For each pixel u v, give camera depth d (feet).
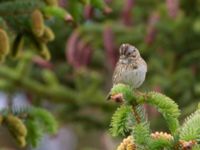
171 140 15.75
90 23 44.68
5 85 46.03
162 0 48.60
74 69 49.39
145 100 16.89
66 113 49.65
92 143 78.64
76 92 49.14
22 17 23.57
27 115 23.41
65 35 50.85
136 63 25.86
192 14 46.88
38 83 47.44
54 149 83.66
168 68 47.88
